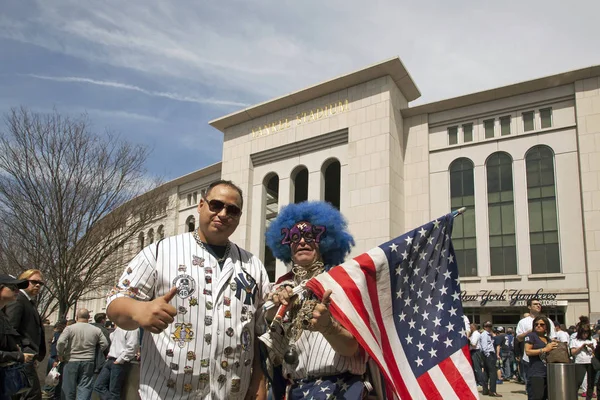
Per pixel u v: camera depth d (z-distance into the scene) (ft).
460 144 88.99
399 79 92.53
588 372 33.01
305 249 12.40
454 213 13.07
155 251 9.91
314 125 98.94
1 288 17.34
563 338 38.32
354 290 11.18
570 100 81.41
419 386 11.39
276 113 105.91
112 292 9.41
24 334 21.01
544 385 27.96
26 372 18.52
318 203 13.52
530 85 83.82
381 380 11.08
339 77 94.32
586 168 76.95
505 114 86.38
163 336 9.41
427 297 12.29
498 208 83.71
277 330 10.67
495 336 51.06
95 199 61.21
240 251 11.18
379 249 12.11
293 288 11.78
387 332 11.44
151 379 9.36
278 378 11.50
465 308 82.23
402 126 94.53
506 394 41.78
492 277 80.89
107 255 63.62
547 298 75.87
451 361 11.77
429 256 12.62
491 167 85.76
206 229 10.34
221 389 9.53
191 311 9.54
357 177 89.51
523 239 80.23
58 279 60.29
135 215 68.69
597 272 72.95
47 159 57.93
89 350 30.48
